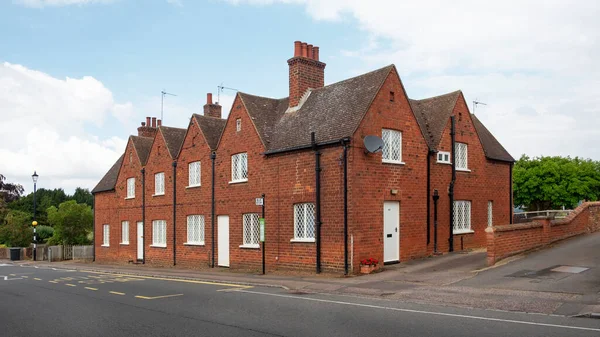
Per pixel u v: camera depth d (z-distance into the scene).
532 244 19.70
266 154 22.70
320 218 20.06
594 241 20.81
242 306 12.82
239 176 24.83
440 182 23.22
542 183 47.81
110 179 39.16
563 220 21.94
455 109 24.69
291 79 24.34
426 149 22.56
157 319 11.42
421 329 9.53
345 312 11.50
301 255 20.89
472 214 25.17
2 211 58.81
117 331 10.29
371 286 15.57
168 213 30.38
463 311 11.16
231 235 24.98
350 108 20.55
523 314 10.62
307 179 20.77
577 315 10.32
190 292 16.05
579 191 46.28
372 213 19.72
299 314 11.44
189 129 28.81
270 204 22.58
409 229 21.31
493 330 9.27
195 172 28.36
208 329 10.20
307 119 22.36
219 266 25.95
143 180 33.19
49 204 91.12
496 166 27.23
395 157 21.19
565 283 13.64
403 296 13.53
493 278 15.12
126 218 35.25
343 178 19.23
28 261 43.47
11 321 11.82
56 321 11.62
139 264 32.81
